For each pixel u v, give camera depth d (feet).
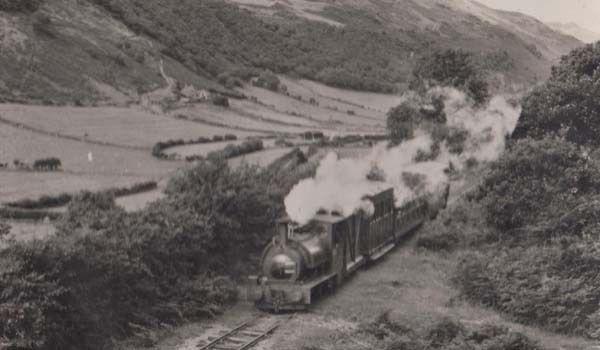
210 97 341.41
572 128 154.92
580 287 78.84
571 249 86.12
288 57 508.94
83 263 63.52
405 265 102.99
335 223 84.33
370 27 645.92
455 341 65.57
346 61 515.09
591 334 72.28
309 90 437.99
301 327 71.67
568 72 175.32
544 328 75.92
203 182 90.17
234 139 236.02
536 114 159.63
